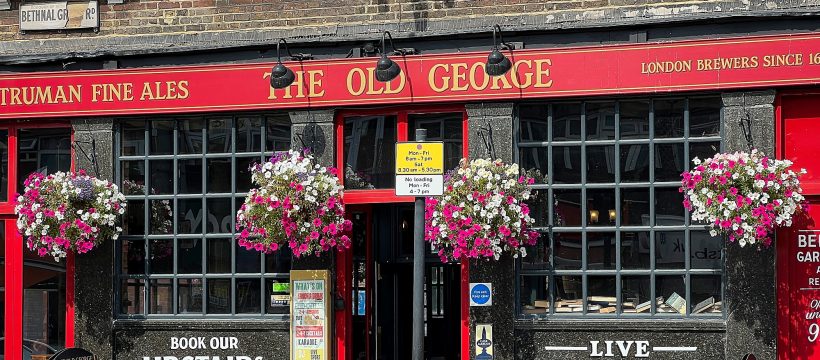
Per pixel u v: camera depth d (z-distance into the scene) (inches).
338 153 431.5
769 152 393.1
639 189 409.1
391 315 461.7
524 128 418.0
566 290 414.6
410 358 462.0
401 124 427.2
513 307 413.4
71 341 448.5
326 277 426.3
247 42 432.1
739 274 395.2
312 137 428.8
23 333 454.9
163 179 446.6
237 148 440.8
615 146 410.9
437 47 420.5
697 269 403.9
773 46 390.3
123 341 444.5
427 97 417.1
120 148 448.5
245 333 436.5
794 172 380.2
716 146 402.3
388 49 423.5
